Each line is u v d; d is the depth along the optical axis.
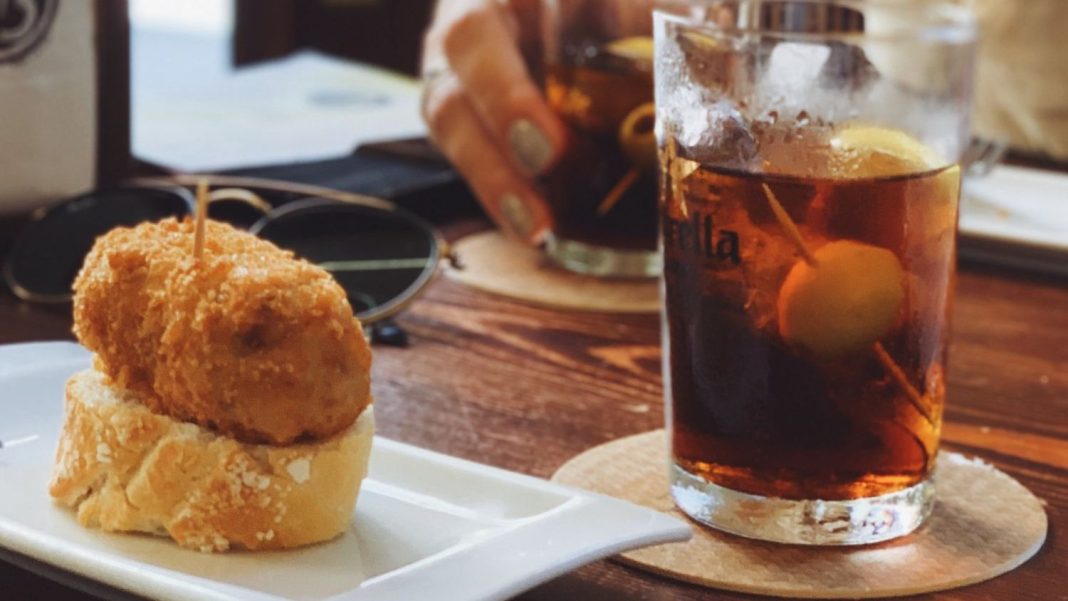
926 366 0.39
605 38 0.62
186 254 0.37
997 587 0.38
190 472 0.36
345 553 0.36
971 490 0.43
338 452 0.36
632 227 0.63
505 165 0.66
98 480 0.37
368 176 0.73
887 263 0.37
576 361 0.53
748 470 0.39
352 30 1.65
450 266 0.61
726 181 0.38
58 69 0.59
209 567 0.35
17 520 0.37
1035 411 0.50
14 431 0.41
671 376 0.41
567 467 0.44
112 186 0.63
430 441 0.46
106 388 0.38
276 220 0.62
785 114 0.42
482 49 0.65
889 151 0.38
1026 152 0.94
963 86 0.47
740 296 0.38
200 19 2.10
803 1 0.53
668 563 0.38
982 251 0.67
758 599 0.37
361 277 0.58
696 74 0.40
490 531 0.37
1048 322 0.60
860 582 0.38
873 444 0.39
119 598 0.33
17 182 0.59
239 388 0.36
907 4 0.66
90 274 0.38
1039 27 1.01
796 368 0.38
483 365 0.52
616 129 0.61
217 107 1.00
